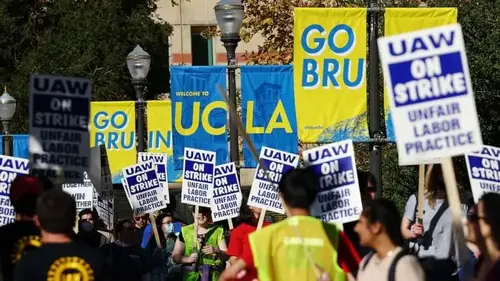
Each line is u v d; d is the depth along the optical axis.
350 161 11.01
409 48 8.73
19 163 14.73
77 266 8.61
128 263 15.45
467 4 25.11
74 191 18.97
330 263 8.80
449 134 8.66
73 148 10.93
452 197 8.61
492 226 8.47
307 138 15.94
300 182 8.92
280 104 20.84
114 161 27.52
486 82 24.22
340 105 15.97
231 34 20.22
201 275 17.42
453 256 11.92
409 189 25.67
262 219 13.59
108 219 20.52
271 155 14.96
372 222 8.54
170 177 27.83
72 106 10.94
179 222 23.38
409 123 8.72
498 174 12.67
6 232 9.46
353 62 15.97
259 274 8.77
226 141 21.38
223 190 18.92
